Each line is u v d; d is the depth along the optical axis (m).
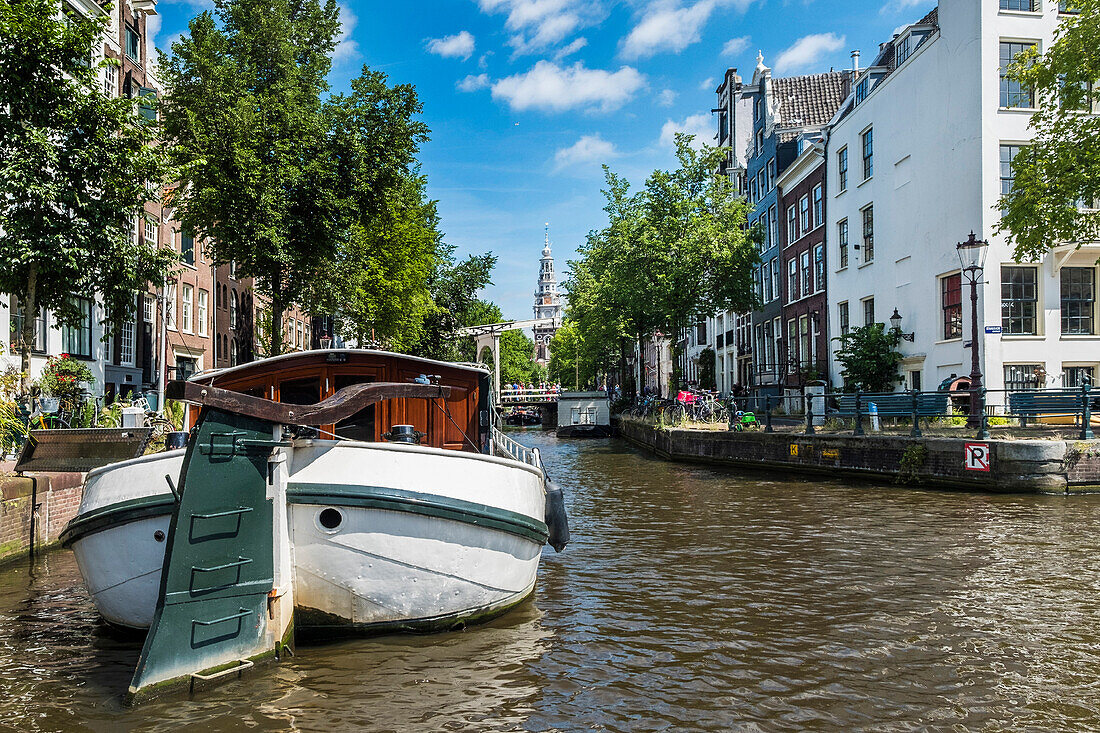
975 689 5.67
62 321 14.52
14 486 10.08
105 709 5.36
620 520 13.60
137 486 6.36
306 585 6.31
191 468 5.59
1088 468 15.12
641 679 5.92
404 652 6.44
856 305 28.55
